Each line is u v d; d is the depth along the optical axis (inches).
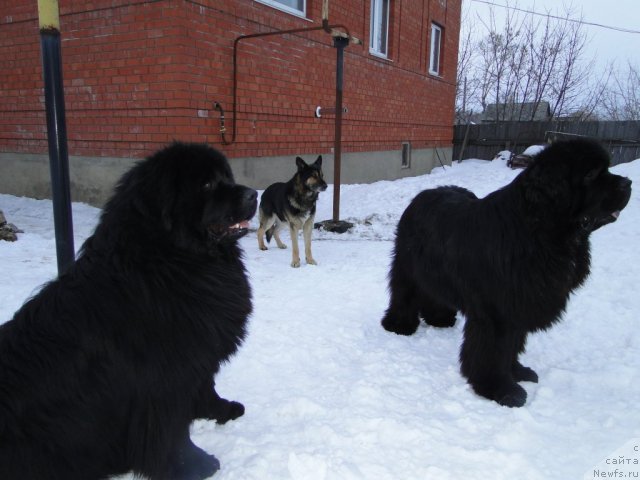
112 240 81.0
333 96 405.4
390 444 96.3
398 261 152.9
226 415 103.2
